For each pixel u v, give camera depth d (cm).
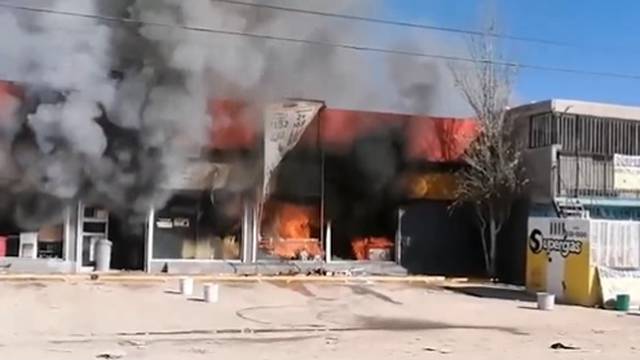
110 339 1344
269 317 1695
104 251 2348
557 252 2230
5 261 2248
